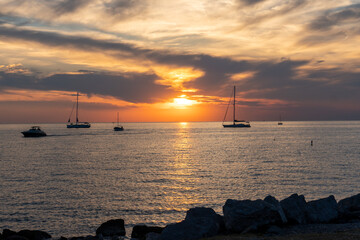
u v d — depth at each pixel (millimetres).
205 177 58625
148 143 156750
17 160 86250
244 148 125188
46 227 30062
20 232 22188
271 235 15047
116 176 60000
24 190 46656
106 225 23984
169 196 42938
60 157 94000
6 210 35719
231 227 16172
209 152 110375
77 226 30344
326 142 152375
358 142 150500
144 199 41219
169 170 68062
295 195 18422
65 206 37562
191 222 16062
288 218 17125
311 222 17484
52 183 52469
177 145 143500
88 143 155250
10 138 197250
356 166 70938
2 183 52375
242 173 62906
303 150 113438
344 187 48219
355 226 16359
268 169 67938
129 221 31953
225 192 45500
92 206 37688
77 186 49938
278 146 133000
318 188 47656
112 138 197750
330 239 13742
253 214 16156
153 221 32062
